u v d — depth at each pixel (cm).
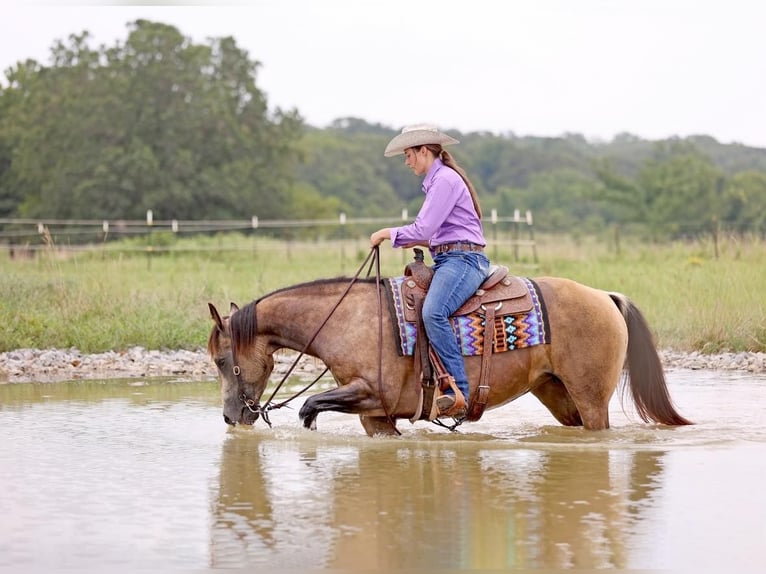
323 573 471
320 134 9544
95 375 1160
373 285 788
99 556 496
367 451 740
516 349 760
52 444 760
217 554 498
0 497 604
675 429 808
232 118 5144
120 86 4981
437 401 745
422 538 521
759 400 952
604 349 769
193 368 1212
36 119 5319
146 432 809
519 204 7106
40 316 1380
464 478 648
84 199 4756
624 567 478
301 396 1007
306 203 6153
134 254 2952
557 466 682
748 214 4931
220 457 717
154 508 579
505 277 774
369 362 766
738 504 581
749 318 1362
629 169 8888
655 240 3622
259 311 799
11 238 4006
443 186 757
